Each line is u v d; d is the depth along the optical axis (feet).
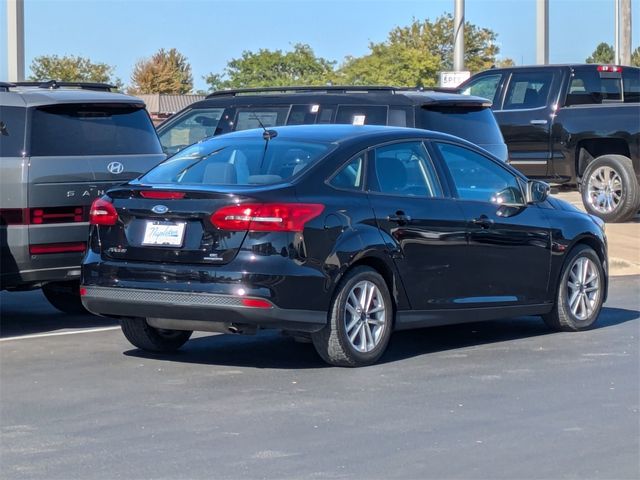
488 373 28.96
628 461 21.24
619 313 39.22
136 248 28.58
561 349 32.35
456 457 21.44
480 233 31.89
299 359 30.83
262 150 29.99
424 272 30.53
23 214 33.14
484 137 47.67
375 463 21.04
